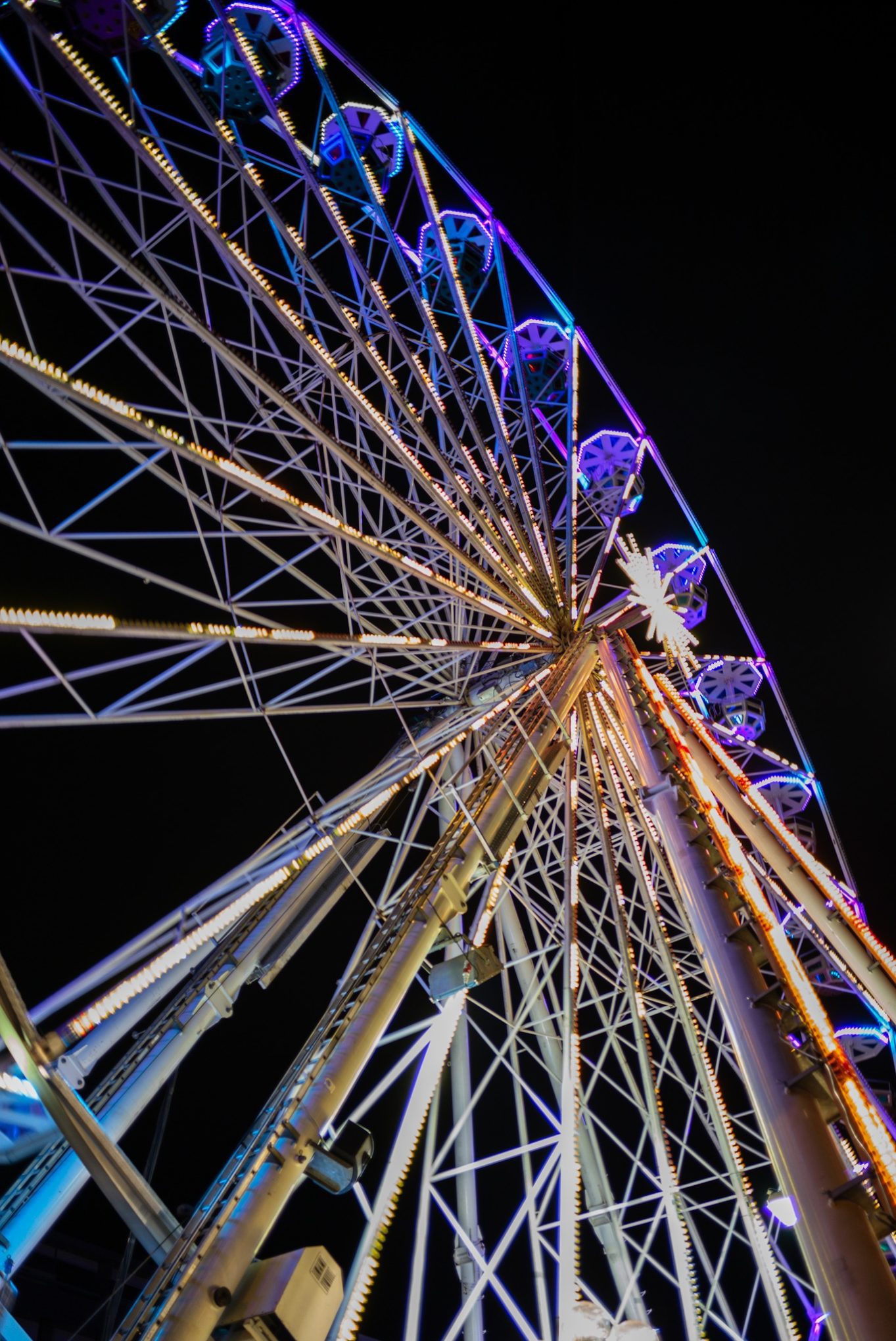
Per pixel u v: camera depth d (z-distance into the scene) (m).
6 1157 7.65
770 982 12.72
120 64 14.00
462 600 18.94
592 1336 9.50
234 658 12.52
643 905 17.22
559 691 18.95
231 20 16.55
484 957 11.77
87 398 10.83
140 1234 7.55
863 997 19.42
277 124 16.47
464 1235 10.25
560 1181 10.63
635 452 26.48
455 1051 15.39
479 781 15.40
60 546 10.88
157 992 13.39
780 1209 11.64
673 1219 12.00
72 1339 11.26
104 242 11.55
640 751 18.16
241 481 13.09
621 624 24.09
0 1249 7.45
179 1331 7.00
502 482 20.47
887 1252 10.23
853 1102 10.06
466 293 23.25
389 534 19.70
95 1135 7.26
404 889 12.80
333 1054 9.84
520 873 17.05
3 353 9.91
